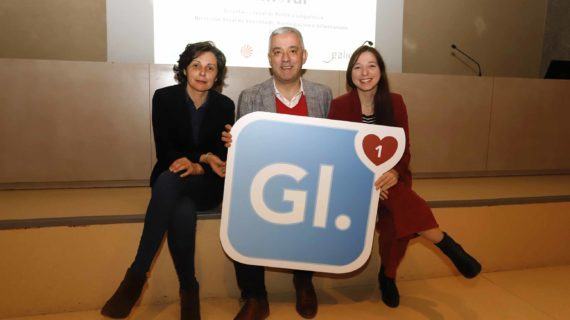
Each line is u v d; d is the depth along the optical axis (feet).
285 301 5.34
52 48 10.66
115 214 5.12
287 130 4.68
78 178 6.66
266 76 7.26
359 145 4.75
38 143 6.45
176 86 5.11
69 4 10.64
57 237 4.79
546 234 6.48
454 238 6.09
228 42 11.03
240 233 4.63
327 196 4.73
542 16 13.97
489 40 13.69
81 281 4.90
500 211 6.23
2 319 4.71
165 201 4.33
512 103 8.43
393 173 4.79
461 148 8.23
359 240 4.78
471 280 6.01
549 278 6.12
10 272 4.70
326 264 4.74
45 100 6.41
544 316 5.05
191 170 4.60
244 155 4.64
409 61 13.10
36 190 6.61
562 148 8.79
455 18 13.32
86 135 6.62
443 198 6.29
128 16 10.37
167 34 10.50
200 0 10.68
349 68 5.16
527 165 8.64
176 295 5.21
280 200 4.67
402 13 12.26
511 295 5.57
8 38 10.36
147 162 6.89
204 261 5.26
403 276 5.98
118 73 6.64
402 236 4.76
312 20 11.64
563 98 8.69
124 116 6.73
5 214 5.08
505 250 6.33
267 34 11.32
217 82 5.14
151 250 4.25
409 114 7.89
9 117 6.30
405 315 5.03
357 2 11.91
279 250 4.67
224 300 5.31
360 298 5.48
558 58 13.57
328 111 5.51
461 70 13.57
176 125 4.95
